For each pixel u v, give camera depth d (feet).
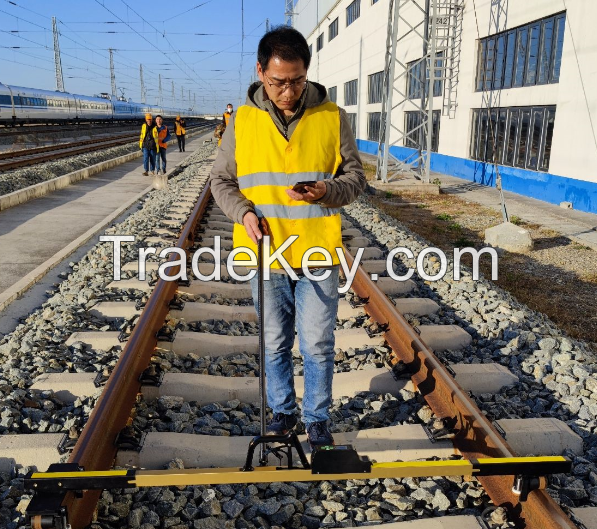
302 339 8.86
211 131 219.61
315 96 7.95
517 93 51.85
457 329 15.52
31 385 11.91
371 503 8.68
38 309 17.52
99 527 7.78
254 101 8.00
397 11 51.80
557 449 10.44
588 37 40.91
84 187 47.32
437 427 10.37
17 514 8.34
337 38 127.44
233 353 14.21
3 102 114.11
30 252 24.57
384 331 14.60
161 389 11.65
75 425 10.51
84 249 25.22
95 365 13.00
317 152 7.93
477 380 12.71
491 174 57.57
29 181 48.80
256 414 11.44
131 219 31.50
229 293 18.65
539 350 14.56
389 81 53.11
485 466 7.38
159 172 57.11
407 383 12.25
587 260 27.94
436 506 8.55
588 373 13.24
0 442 9.66
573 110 43.19
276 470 7.40
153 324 14.03
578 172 42.98
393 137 91.15
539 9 47.06
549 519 7.19
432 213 41.39
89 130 139.33
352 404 11.55
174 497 8.57
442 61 69.15
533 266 26.84
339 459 7.25
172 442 9.70
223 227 29.81
